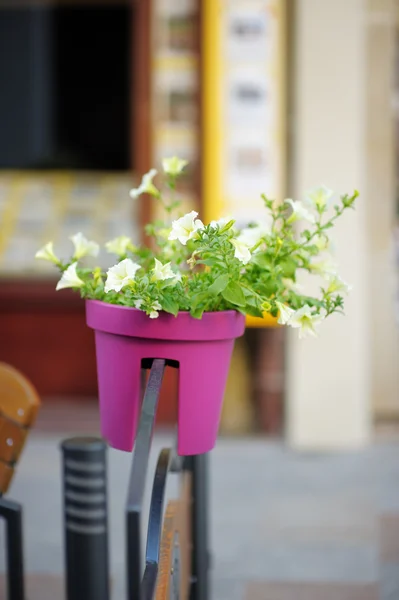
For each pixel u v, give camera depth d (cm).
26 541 372
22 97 598
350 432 507
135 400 162
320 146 485
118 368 162
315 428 505
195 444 164
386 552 363
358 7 480
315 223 176
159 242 189
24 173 598
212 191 499
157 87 509
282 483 448
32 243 544
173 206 194
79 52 592
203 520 216
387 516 404
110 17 581
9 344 546
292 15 490
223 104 496
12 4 568
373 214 527
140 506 129
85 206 566
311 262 183
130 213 555
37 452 495
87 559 200
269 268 170
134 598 133
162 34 506
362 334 501
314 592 325
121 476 450
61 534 380
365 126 521
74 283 170
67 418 538
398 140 522
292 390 506
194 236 152
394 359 534
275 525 392
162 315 156
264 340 517
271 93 495
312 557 358
